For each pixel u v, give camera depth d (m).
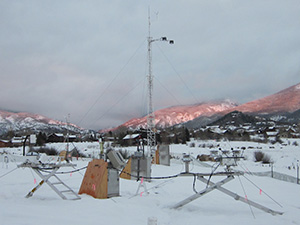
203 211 8.43
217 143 74.69
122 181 13.91
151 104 33.44
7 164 23.44
